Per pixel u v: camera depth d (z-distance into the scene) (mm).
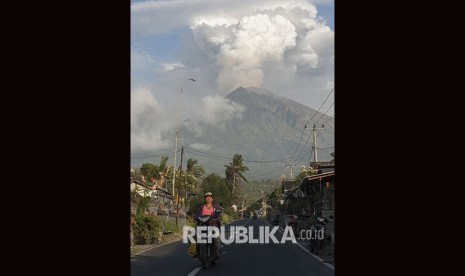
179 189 51125
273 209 101375
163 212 44812
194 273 13102
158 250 21703
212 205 14711
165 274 12875
